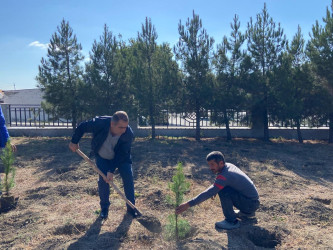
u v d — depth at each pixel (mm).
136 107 11078
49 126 13070
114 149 4070
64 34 11195
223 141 10977
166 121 11438
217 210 4602
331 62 9656
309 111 10711
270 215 4375
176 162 7652
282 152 9219
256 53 10445
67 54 11281
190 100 10945
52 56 11195
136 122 12281
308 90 10406
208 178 6422
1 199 4695
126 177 4250
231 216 3879
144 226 3930
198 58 10398
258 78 10406
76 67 11367
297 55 10734
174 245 3469
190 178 6355
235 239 3615
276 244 3611
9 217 4367
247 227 3881
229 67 10555
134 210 4125
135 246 3471
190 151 8992
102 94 11023
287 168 7414
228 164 3938
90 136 11852
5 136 4977
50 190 5441
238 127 12555
